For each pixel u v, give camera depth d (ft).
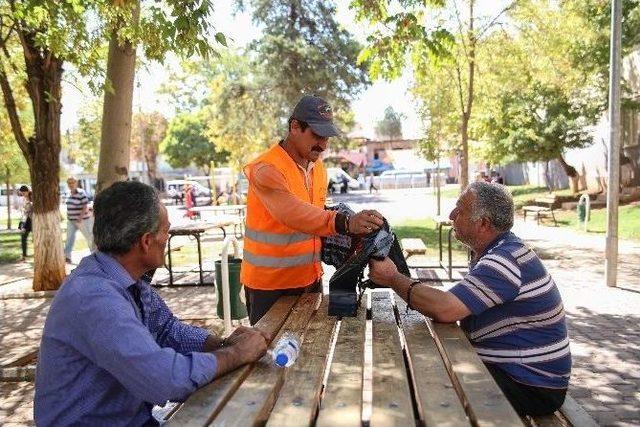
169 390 6.16
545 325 8.79
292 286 11.64
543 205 74.84
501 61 47.29
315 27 90.53
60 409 6.27
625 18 59.57
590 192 77.77
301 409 6.08
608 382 16.40
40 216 33.24
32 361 20.21
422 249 29.37
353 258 10.17
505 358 8.80
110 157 22.35
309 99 10.65
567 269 34.14
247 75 93.30
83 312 6.08
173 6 15.97
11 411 15.80
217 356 6.97
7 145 61.26
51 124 32.45
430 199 113.39
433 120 65.82
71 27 20.85
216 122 98.27
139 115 146.00
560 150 69.92
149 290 7.82
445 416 5.85
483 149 74.74
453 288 8.97
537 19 44.70
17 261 50.57
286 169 10.62
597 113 68.69
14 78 43.29
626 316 23.36
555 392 8.84
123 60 21.98
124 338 6.03
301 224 9.98
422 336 9.00
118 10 19.22
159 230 6.72
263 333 8.69
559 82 66.85
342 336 9.11
